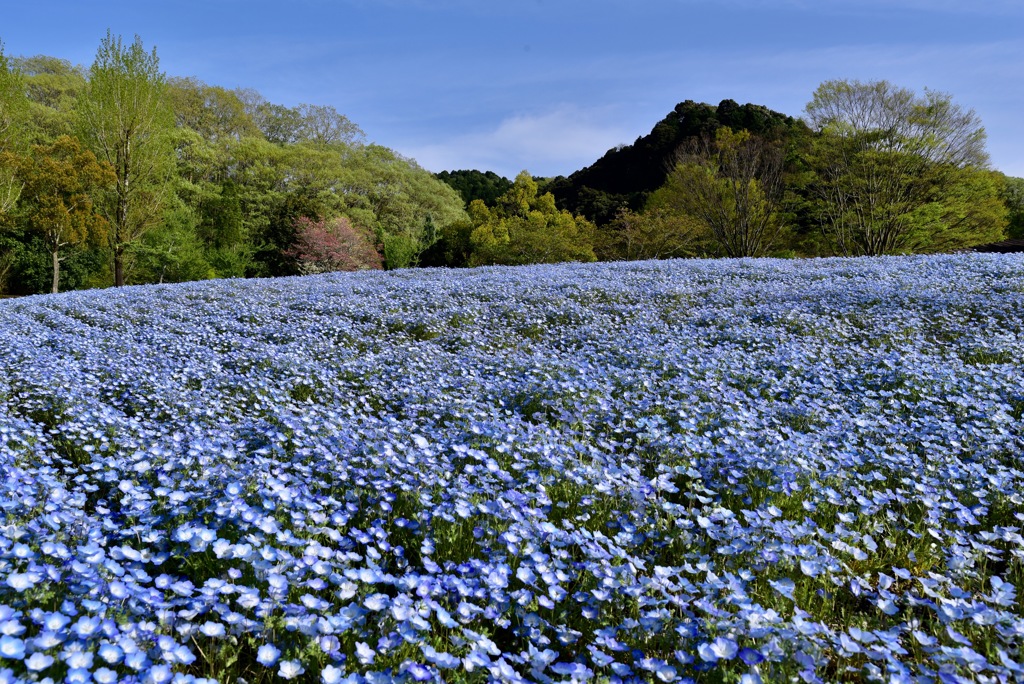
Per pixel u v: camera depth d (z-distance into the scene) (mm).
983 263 13109
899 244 31391
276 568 2477
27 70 47562
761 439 4531
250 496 3352
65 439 4965
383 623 2336
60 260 26141
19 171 25047
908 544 3338
